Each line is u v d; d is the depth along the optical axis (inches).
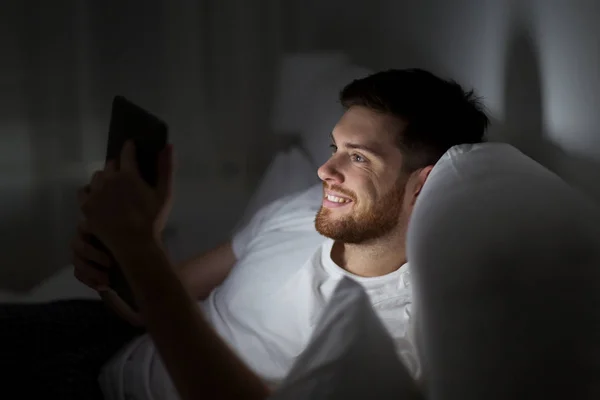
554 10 41.2
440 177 27.9
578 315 19.2
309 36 63.0
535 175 25.5
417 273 23.4
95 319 44.4
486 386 19.4
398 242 39.7
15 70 69.4
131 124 28.5
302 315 39.0
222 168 68.2
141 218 25.9
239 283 43.1
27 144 70.4
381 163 39.0
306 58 62.3
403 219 39.5
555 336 19.0
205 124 68.4
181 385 24.9
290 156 61.2
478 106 44.9
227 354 25.7
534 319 19.3
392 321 35.5
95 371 40.3
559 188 24.2
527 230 20.6
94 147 71.0
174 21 67.6
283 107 64.1
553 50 41.5
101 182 26.4
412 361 30.4
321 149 61.3
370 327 26.2
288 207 47.9
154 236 26.3
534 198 22.5
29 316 41.7
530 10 43.3
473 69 50.2
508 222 21.2
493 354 19.5
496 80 47.7
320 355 27.4
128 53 69.1
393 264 39.8
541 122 43.3
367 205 38.9
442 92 40.8
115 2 68.1
